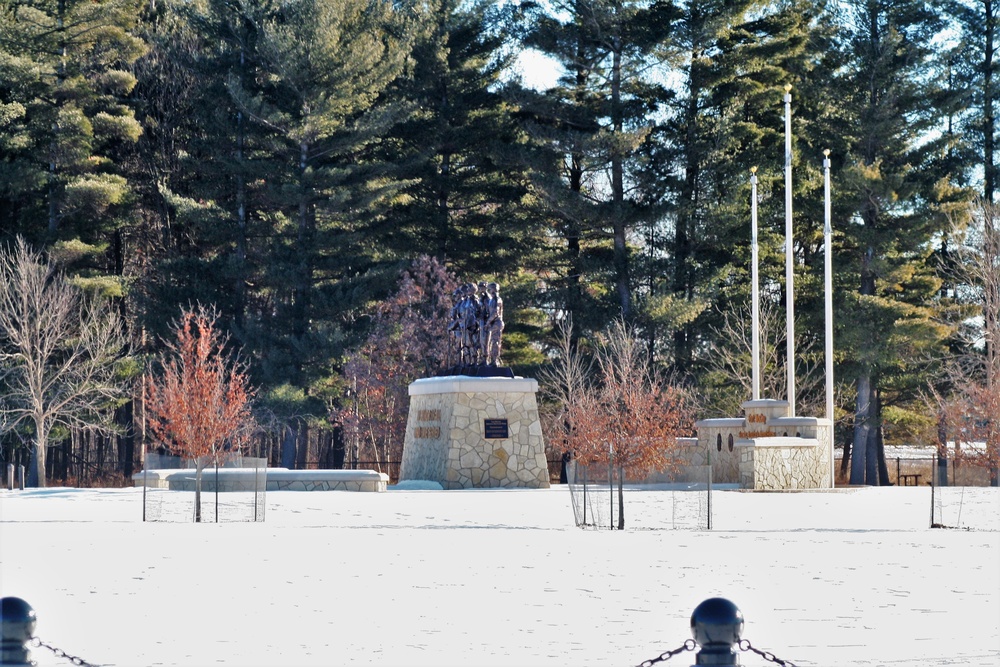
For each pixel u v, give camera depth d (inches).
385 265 2551.7
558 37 2539.4
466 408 1753.2
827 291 1828.2
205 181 2556.6
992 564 761.6
